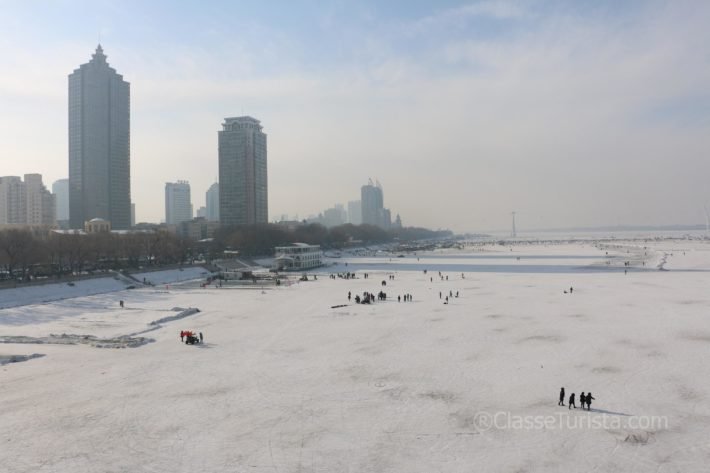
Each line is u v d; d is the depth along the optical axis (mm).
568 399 62406
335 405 61594
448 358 81375
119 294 170500
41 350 90312
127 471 46594
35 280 170125
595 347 86062
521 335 96375
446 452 49281
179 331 106688
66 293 165875
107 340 96812
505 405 60812
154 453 49969
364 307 134875
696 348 84062
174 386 69500
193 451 50281
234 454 49500
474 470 45844
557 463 46844
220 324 114062
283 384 69625
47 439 53250
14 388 69250
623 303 130875
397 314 122562
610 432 52938
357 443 51438
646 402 60875
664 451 48750
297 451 49938
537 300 140500
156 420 57812
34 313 131625
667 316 111500
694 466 45906
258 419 57750
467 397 63625
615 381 68562
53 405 62719
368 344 91812
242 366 78688
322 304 141750
